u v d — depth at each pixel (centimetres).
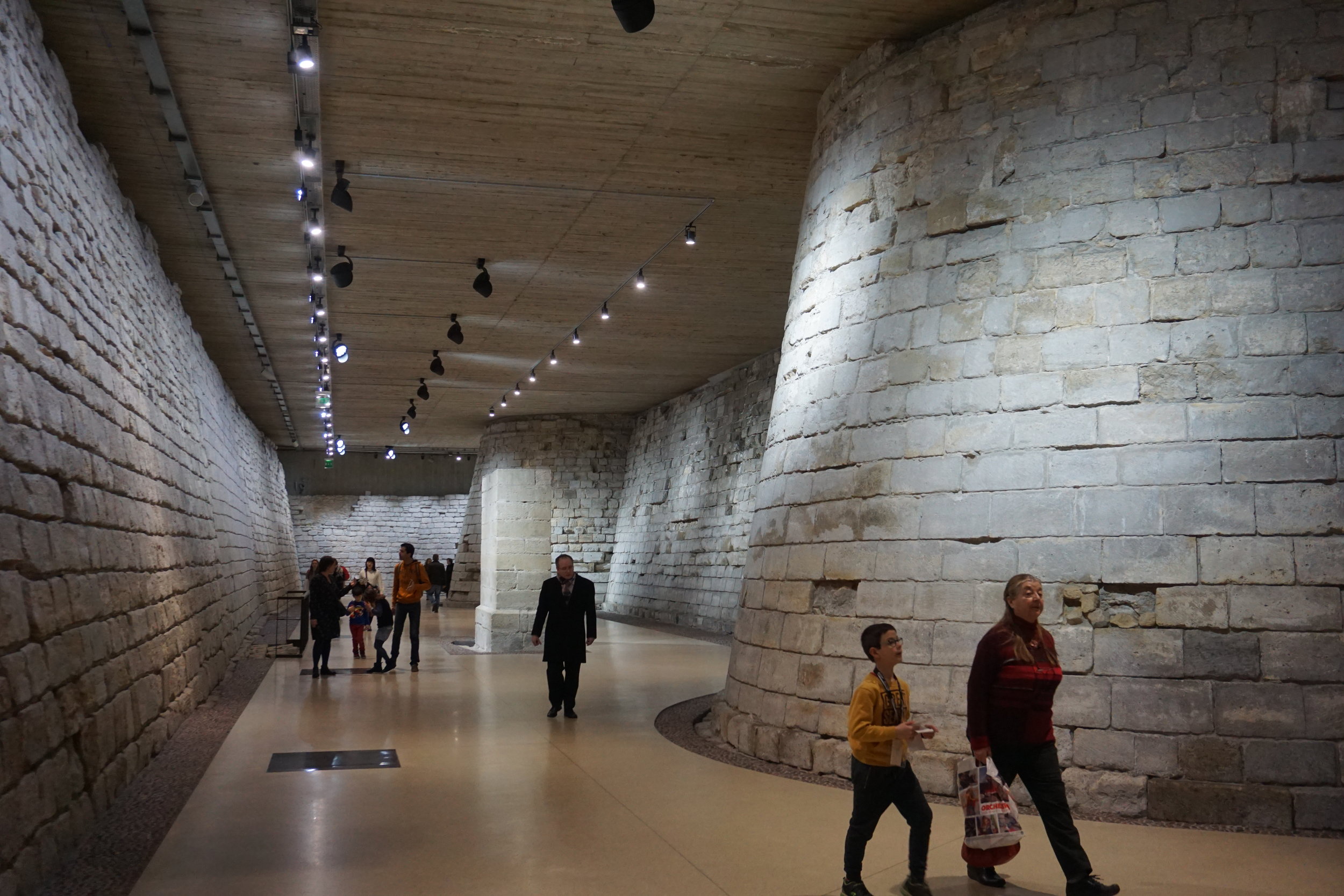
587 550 2859
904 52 793
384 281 1460
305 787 664
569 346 1930
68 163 706
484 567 1859
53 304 617
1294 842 543
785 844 534
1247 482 611
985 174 721
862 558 720
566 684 962
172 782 677
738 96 887
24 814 450
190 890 457
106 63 788
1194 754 590
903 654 679
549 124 936
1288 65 652
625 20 627
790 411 843
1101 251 671
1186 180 658
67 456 605
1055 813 449
